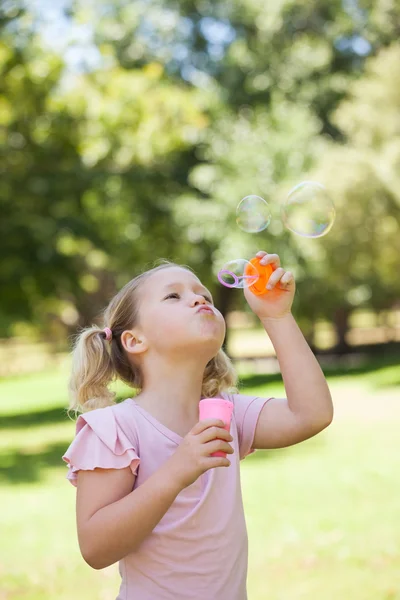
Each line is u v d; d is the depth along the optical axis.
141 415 1.96
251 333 44.75
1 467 9.69
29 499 7.45
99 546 1.76
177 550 1.86
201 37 23.22
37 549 5.36
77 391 2.15
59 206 14.47
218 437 1.75
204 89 21.84
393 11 20.50
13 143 12.75
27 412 17.22
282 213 2.68
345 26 22.62
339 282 20.70
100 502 1.83
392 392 16.06
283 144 19.36
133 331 2.05
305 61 22.36
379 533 5.32
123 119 12.86
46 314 31.97
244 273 2.15
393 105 16.67
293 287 2.15
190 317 1.97
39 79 11.91
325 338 36.00
